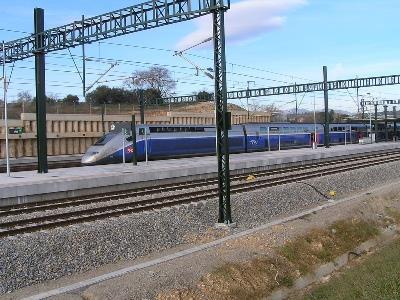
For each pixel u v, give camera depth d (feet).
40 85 98.43
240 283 42.73
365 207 75.05
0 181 82.07
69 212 61.41
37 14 94.63
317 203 84.74
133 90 287.48
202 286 40.47
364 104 271.69
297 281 47.47
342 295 42.93
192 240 57.00
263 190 81.82
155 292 37.88
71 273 44.52
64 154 174.29
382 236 66.44
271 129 183.11
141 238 53.98
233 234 59.06
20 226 55.47
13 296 38.83
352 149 177.78
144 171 95.96
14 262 43.52
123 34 78.48
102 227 54.24
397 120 284.82
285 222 65.00
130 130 128.98
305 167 123.54
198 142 148.15
